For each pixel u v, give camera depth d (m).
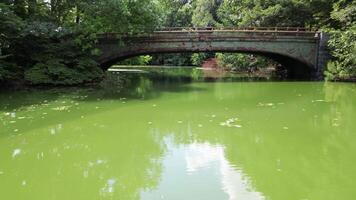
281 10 37.59
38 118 15.64
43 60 24.88
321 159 10.73
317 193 8.39
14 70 23.94
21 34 22.59
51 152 11.48
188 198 8.15
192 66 69.25
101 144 12.38
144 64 73.12
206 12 63.00
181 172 9.79
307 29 35.62
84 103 19.17
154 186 8.83
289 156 11.05
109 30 28.36
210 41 30.89
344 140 12.70
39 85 24.25
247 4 42.38
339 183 8.98
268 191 8.49
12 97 20.48
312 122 15.36
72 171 9.97
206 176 9.45
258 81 31.44
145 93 23.55
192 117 16.50
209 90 25.42
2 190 8.66
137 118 16.16
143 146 12.22
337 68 29.67
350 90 24.72
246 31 31.06
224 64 51.69
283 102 20.25
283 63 39.06
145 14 27.84
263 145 12.21
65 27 25.72
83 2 26.28
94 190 8.72
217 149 11.82
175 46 30.58
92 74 26.08
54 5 27.72
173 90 25.36
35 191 8.62
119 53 29.97
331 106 18.95
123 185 8.95
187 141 12.78
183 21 73.00
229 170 9.88
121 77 36.38
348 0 31.78
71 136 13.17
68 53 25.50
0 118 15.48
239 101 20.69
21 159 10.80
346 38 28.08
